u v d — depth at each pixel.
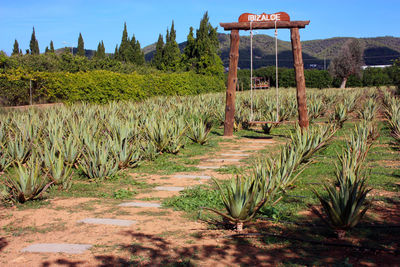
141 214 6.50
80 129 12.10
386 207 6.31
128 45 71.50
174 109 18.97
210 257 4.66
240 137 16.56
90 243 5.19
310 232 5.39
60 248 5.02
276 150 12.95
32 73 23.61
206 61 49.47
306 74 62.22
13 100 23.77
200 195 7.49
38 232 5.66
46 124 13.40
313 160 10.24
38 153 10.17
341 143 13.33
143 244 5.12
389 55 185.12
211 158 11.98
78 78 23.09
